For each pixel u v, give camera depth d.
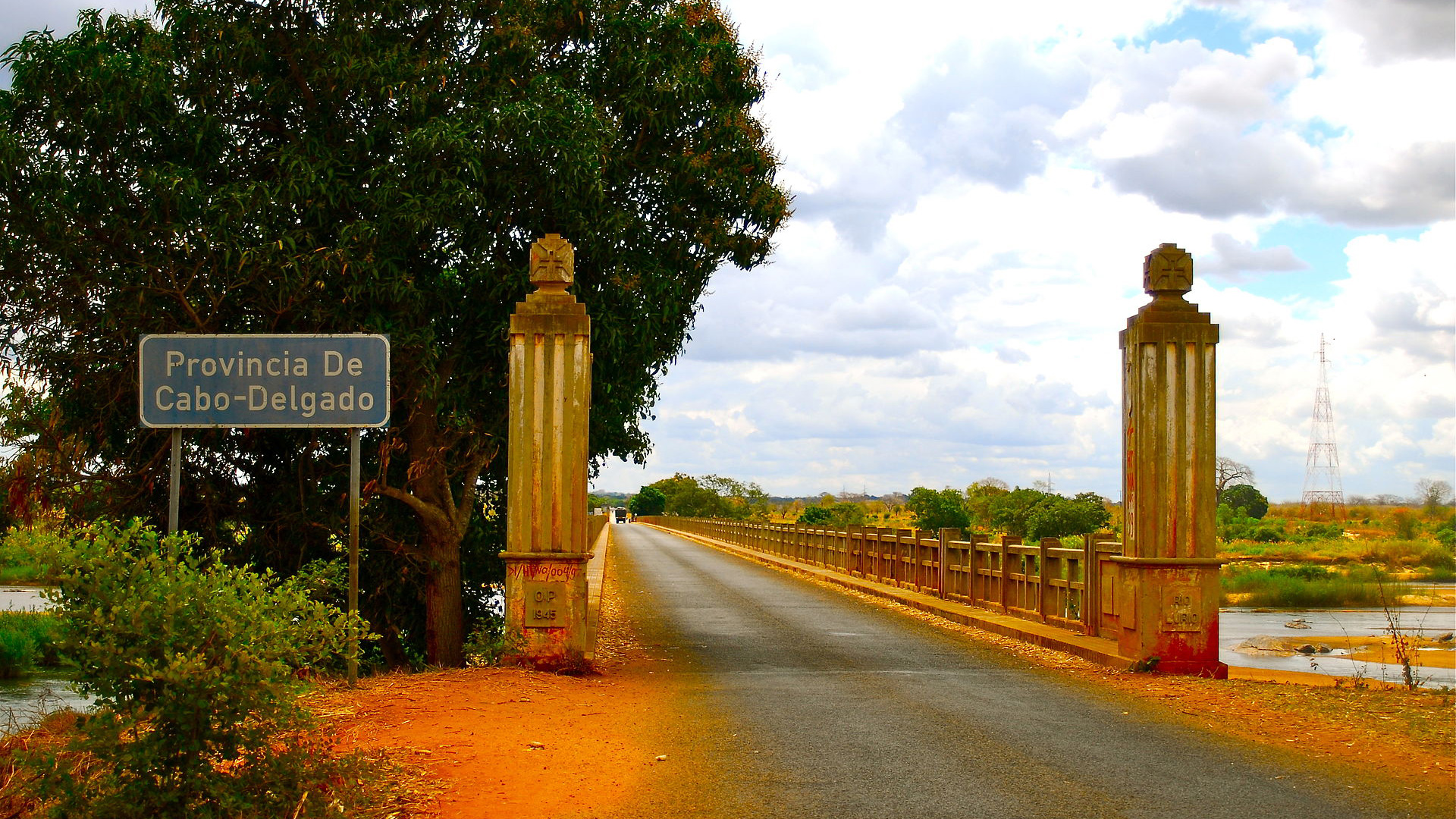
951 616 17.27
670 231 16.69
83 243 13.23
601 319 14.38
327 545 16.09
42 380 14.02
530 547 11.15
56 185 12.67
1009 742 7.84
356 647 5.57
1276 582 33.97
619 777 6.78
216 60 13.81
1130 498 11.36
